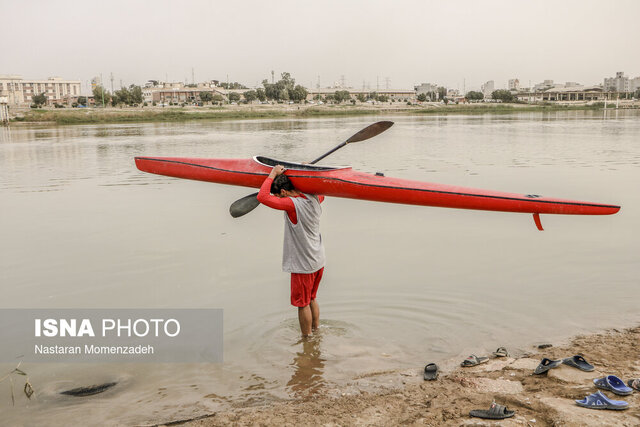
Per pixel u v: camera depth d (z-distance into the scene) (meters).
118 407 4.07
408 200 5.27
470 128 41.75
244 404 4.09
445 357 4.76
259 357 4.84
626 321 5.32
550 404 3.68
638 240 8.17
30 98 178.62
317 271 5.27
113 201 11.83
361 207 10.91
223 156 22.00
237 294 6.28
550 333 5.11
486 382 4.19
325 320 5.57
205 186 13.77
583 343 4.84
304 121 66.12
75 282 6.71
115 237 8.76
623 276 6.59
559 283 6.41
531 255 7.53
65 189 13.56
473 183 13.56
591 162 17.77
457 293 6.16
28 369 4.68
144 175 16.00
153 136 36.91
